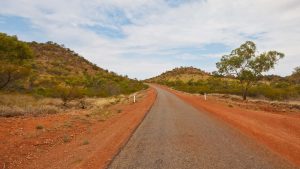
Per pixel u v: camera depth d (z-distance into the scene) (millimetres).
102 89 55219
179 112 22344
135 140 11773
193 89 76250
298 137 12758
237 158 9031
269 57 39594
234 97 46812
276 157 9133
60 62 114938
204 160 8828
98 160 8742
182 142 11398
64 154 9734
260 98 47969
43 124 15859
